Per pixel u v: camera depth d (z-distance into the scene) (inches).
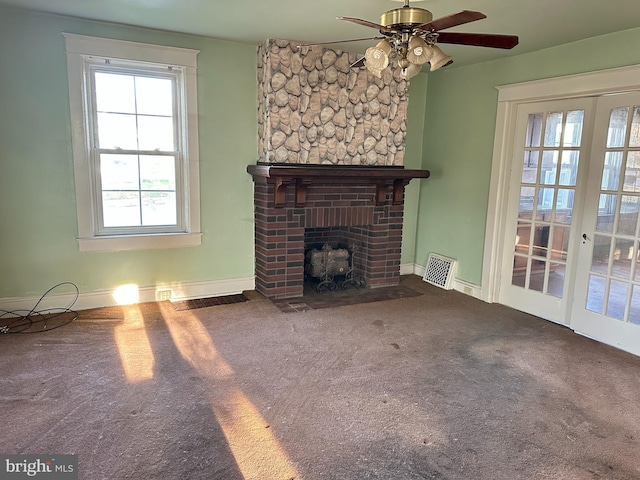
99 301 157.0
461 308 169.8
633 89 128.3
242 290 181.0
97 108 148.7
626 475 79.8
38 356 119.0
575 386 111.0
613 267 137.0
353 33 146.8
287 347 129.3
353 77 173.2
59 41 137.6
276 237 169.9
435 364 121.3
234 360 120.1
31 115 137.9
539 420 96.0
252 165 171.0
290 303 168.7
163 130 159.3
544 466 81.7
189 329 140.8
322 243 209.0
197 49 156.7
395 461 81.8
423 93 206.1
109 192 154.3
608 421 96.2
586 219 143.9
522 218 167.8
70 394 100.7
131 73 151.3
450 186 196.2
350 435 89.1
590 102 141.8
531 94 157.2
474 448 86.2
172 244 164.1
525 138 164.4
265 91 161.0
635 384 112.6
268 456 82.2
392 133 185.3
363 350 128.9
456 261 195.0
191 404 98.3
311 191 172.6
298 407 98.4
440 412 98.1
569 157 149.7
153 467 78.2
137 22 140.4
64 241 148.3
